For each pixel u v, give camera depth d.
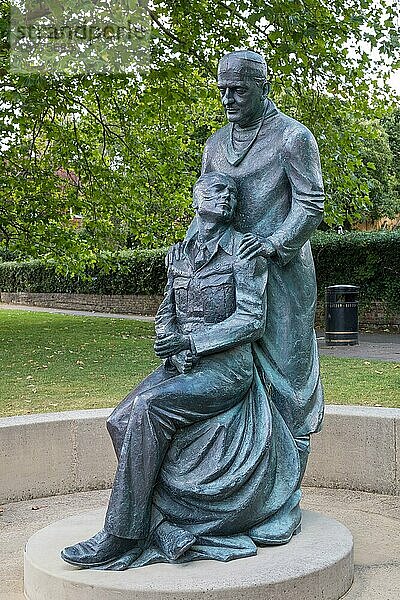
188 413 3.41
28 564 3.41
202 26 13.92
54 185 16.16
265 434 3.50
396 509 4.89
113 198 16.16
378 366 12.43
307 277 3.85
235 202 3.70
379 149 29.28
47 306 32.50
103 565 3.28
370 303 20.30
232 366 3.50
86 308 30.05
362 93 14.05
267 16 12.20
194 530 3.40
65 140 15.65
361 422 5.31
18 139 15.71
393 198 29.98
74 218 20.09
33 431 5.24
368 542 4.23
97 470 5.43
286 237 3.62
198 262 3.61
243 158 3.80
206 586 3.04
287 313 3.78
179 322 3.66
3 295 36.28
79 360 13.63
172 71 14.07
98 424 5.41
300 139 3.68
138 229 16.83
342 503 5.05
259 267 3.57
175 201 16.42
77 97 15.40
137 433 3.32
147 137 16.20
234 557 3.32
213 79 15.16
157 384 3.48
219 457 3.41
